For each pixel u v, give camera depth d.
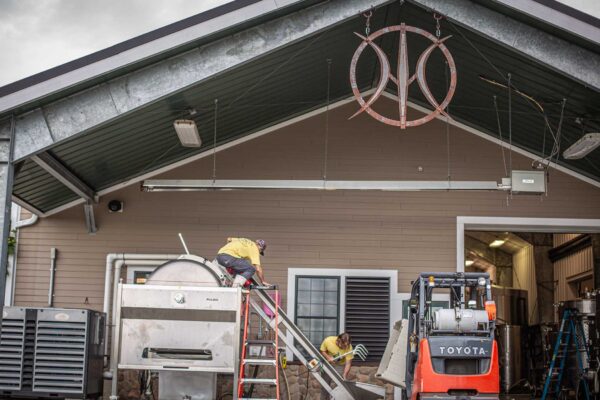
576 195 13.52
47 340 10.61
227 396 12.75
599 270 16.39
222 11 8.77
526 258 21.25
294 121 13.77
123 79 9.17
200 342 9.59
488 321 9.27
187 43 8.80
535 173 11.71
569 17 8.77
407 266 13.41
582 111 11.07
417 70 9.23
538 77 10.55
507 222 13.48
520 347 17.28
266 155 13.65
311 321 13.30
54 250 13.46
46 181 12.08
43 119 9.08
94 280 13.41
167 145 12.71
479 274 9.88
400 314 13.30
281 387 13.01
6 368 10.52
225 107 11.84
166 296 9.66
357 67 12.52
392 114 13.80
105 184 13.44
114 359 9.56
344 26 10.56
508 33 9.17
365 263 13.44
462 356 9.02
